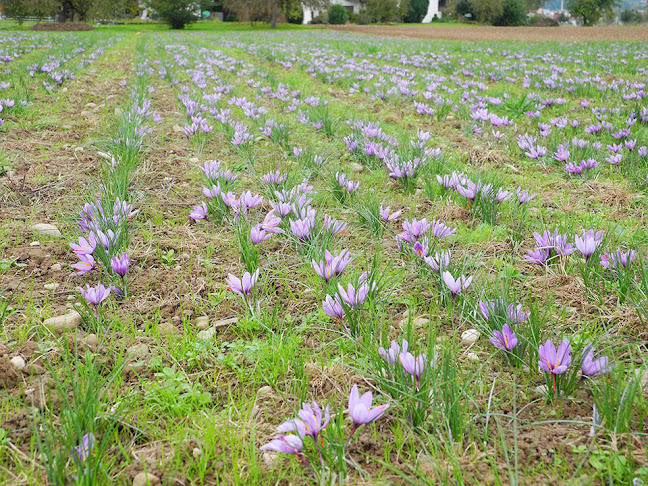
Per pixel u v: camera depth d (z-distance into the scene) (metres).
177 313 3.24
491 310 2.75
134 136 6.35
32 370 2.52
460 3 78.81
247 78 14.05
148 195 5.17
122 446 2.13
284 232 3.90
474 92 10.98
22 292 3.36
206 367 2.73
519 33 48.34
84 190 5.10
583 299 3.26
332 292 3.05
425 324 3.04
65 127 7.59
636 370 2.48
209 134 7.55
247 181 5.63
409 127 8.40
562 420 2.16
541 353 2.29
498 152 6.92
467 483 1.90
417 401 2.24
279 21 74.62
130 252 3.97
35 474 1.95
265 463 2.04
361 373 2.61
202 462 1.98
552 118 8.96
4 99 8.21
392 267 3.73
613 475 1.89
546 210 4.89
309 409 1.90
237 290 3.02
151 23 68.50
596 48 26.11
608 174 5.92
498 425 2.04
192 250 4.06
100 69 15.74
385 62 19.78
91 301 2.87
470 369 2.60
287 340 2.88
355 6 89.44
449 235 3.97
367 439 2.15
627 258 3.20
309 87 12.77
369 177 5.72
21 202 4.85
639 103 9.95
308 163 5.95
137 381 2.57
